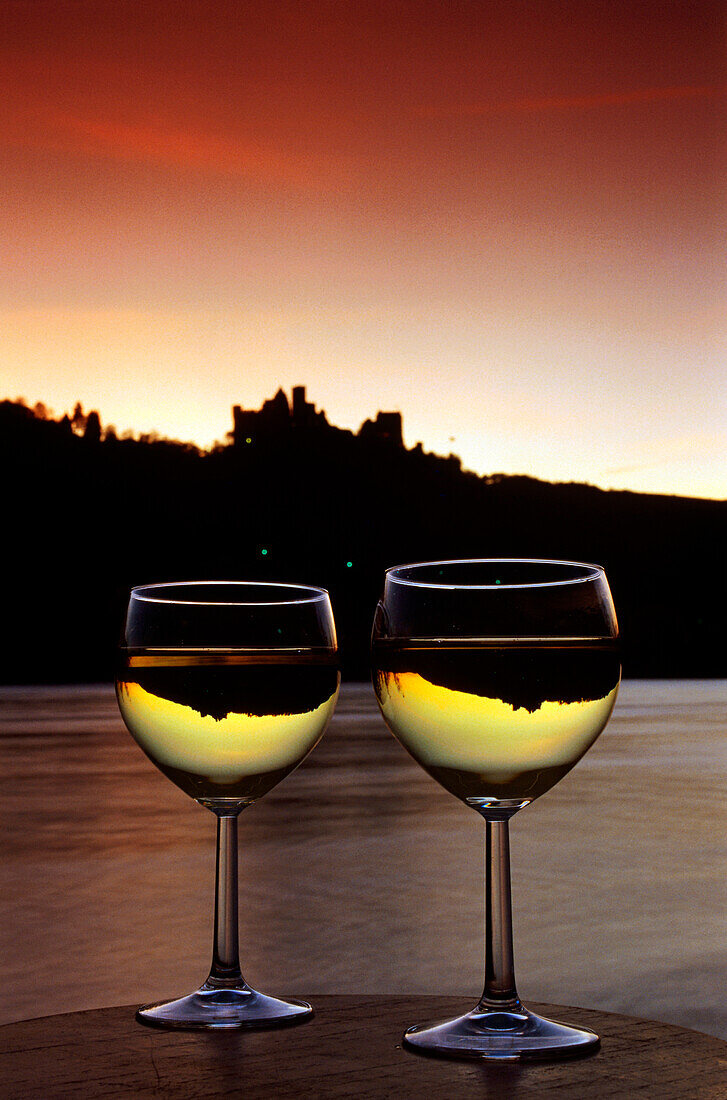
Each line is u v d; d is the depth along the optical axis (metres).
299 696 0.63
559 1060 0.54
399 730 0.59
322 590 0.68
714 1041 0.58
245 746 0.63
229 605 0.63
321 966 3.00
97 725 14.07
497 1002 0.60
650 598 37.84
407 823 5.85
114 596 36.88
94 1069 0.53
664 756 9.88
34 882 4.27
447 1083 0.50
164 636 0.63
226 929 0.67
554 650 0.57
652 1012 2.63
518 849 5.11
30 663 34.00
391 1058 0.54
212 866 4.60
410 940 3.30
